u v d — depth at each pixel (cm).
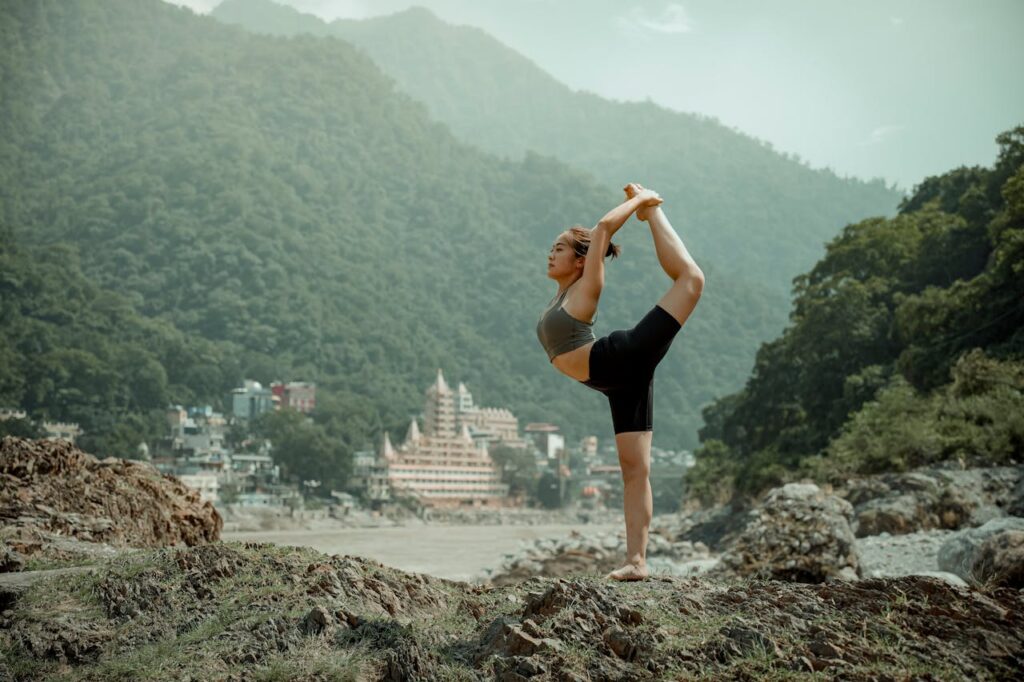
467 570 5450
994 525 1264
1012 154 6194
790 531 1523
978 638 551
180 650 588
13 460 1232
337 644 575
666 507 19300
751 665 502
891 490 2645
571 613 568
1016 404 3216
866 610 582
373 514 17950
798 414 6431
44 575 769
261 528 15275
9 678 589
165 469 17838
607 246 651
